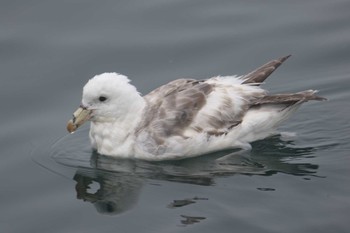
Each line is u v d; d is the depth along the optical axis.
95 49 19.75
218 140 15.67
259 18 20.83
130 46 19.89
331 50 19.81
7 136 16.91
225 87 16.02
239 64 19.33
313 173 14.95
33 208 14.30
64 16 20.83
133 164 15.62
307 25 20.55
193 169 15.34
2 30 20.25
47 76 18.92
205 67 19.27
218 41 20.08
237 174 15.05
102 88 15.50
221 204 13.89
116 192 14.64
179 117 15.45
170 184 14.76
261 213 13.51
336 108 17.78
